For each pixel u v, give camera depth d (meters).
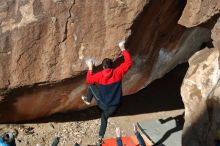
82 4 8.55
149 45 9.23
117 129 8.46
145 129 9.87
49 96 9.44
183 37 9.44
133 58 9.27
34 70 8.91
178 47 9.64
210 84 8.54
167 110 10.70
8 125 9.86
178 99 11.07
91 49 8.80
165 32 9.18
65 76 8.99
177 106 10.84
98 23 8.65
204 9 8.35
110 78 8.23
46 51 8.80
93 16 8.61
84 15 8.61
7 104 9.37
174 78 11.73
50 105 9.69
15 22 8.62
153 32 9.04
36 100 9.44
